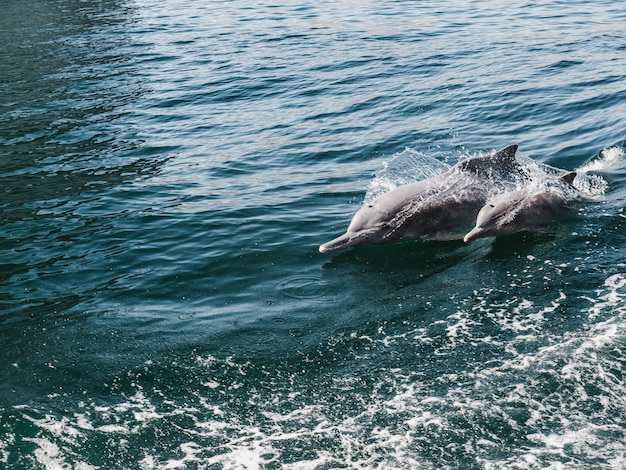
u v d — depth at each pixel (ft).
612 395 25.29
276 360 28.89
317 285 34.60
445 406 25.49
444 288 33.42
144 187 48.44
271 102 68.95
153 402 26.84
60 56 93.71
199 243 39.52
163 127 62.95
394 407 25.67
